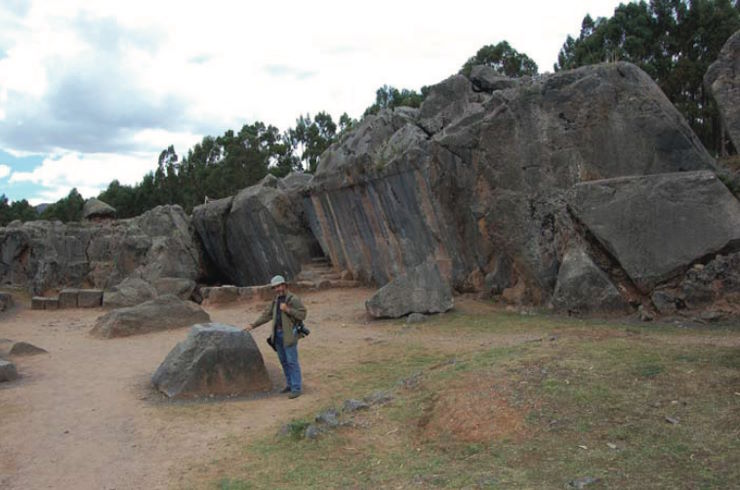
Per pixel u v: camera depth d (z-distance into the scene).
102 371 11.88
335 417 7.98
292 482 6.23
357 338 14.27
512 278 17.36
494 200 16.98
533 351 9.49
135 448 7.63
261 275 30.48
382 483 5.97
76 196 69.00
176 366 10.15
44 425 8.59
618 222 14.42
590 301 14.28
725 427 6.20
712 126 32.53
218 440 7.79
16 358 13.20
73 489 6.47
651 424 6.49
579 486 5.33
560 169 16.34
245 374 10.19
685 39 33.97
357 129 28.55
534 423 6.83
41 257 30.83
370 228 23.41
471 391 7.89
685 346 9.27
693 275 13.45
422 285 16.47
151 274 30.19
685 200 13.88
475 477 5.81
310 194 27.16
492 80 22.56
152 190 66.94
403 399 8.46
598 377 7.90
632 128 15.94
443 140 18.33
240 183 57.50
